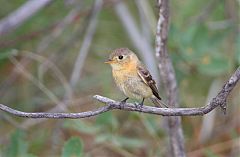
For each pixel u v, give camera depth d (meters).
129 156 12.35
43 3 12.84
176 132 10.50
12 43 14.09
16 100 14.35
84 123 12.09
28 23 14.73
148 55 13.73
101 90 14.37
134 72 9.60
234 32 13.67
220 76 13.63
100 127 11.59
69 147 9.84
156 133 12.50
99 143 12.85
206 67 13.16
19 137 10.91
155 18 14.10
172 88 10.39
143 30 14.16
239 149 12.91
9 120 12.41
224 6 14.30
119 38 15.38
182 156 10.57
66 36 15.41
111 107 7.51
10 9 15.10
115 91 13.82
